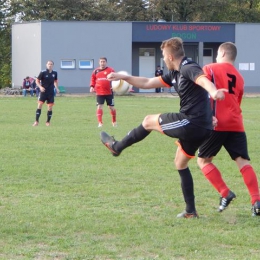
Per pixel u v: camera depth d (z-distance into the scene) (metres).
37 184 21.83
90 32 109.12
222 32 112.62
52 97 45.84
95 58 109.69
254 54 113.69
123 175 23.88
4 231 15.51
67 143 34.16
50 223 16.36
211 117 16.05
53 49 108.31
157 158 28.58
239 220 16.98
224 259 13.38
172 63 16.05
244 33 113.06
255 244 14.61
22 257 13.44
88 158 28.42
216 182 17.64
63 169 25.14
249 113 61.31
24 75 115.06
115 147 16.84
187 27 111.50
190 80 15.57
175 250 14.07
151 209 18.19
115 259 13.34
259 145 33.97
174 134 15.97
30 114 58.03
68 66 108.94
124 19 141.12
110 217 17.03
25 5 137.00
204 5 143.38
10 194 20.20
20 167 25.52
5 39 140.12
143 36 110.81
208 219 17.06
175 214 17.61
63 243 14.45
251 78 113.94
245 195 20.30
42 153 29.97
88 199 19.48
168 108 68.19
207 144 17.52
